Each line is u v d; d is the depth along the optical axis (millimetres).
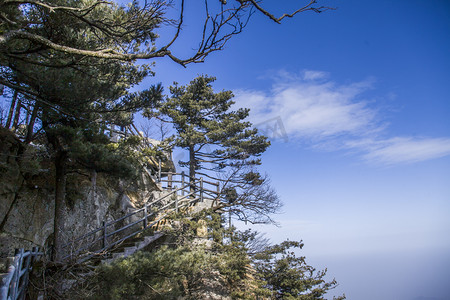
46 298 7332
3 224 8953
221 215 16938
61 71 7816
